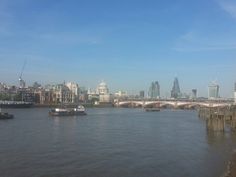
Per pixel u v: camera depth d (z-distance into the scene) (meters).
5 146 93.81
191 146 96.50
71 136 117.94
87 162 74.19
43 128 146.12
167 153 85.38
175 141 106.38
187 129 144.62
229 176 56.94
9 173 64.38
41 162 73.69
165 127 154.00
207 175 63.91
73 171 66.38
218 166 71.00
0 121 181.88
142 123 177.75
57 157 79.19
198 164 72.88
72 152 85.69
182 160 77.00
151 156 81.38
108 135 121.75
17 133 125.12
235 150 86.25
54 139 109.25
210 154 84.06
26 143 99.75
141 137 116.31
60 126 157.12
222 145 98.06
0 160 75.12
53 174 64.06
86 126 158.38
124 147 94.12
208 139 110.31
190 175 64.06
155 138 113.62
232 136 117.69
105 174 64.56
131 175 64.06
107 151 87.56
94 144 99.12
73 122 182.75
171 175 64.00
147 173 65.44
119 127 153.50
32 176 62.53
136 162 74.62
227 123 143.38
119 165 71.62
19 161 74.44
